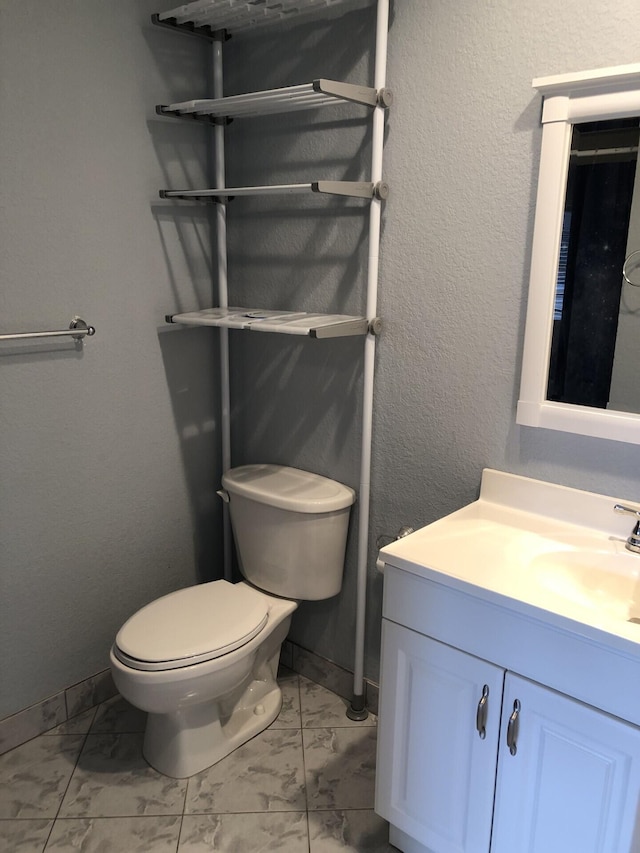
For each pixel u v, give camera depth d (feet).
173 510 7.77
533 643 4.40
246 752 6.75
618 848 4.30
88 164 6.33
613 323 5.14
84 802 6.11
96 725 7.09
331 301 6.78
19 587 6.52
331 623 7.57
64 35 5.96
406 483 6.57
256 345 7.55
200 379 7.76
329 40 6.20
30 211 5.99
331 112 6.35
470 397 5.95
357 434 6.87
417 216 5.94
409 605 5.00
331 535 6.83
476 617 4.64
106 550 7.19
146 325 7.10
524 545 5.17
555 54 4.99
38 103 5.88
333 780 6.40
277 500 6.78
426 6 5.53
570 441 5.48
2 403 6.10
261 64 6.79
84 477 6.84
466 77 5.43
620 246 5.00
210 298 7.70
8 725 6.66
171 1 6.73
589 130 4.95
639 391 5.13
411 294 6.12
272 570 7.16
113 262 6.70
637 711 4.03
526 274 5.41
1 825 5.85
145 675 5.72
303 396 7.24
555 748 4.45
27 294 6.11
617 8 4.67
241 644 6.11
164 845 5.68
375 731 7.07
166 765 6.43
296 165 6.75
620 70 4.60
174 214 7.14
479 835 5.00
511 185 5.36
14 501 6.33
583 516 5.48
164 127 6.88
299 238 6.89
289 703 7.50
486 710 4.73
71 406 6.61
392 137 5.94
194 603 6.58
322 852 5.66
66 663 7.06
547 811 4.59
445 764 5.07
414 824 5.37
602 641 4.00
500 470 5.91
